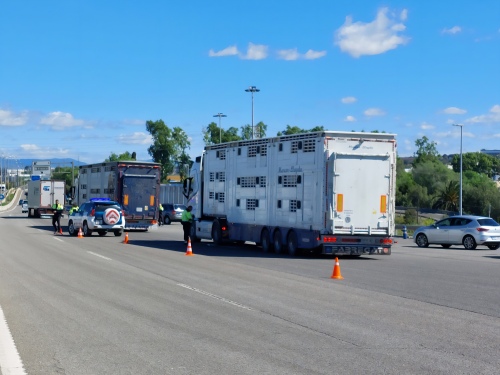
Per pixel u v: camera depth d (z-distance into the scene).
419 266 22.08
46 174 114.75
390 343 9.72
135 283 16.55
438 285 16.72
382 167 24.08
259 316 11.92
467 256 27.41
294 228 25.20
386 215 24.12
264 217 27.16
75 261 22.28
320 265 21.84
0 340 9.83
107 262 22.05
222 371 8.04
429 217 68.81
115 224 37.06
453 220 33.97
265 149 27.19
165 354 8.95
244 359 8.66
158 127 100.50
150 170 41.28
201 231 32.22
